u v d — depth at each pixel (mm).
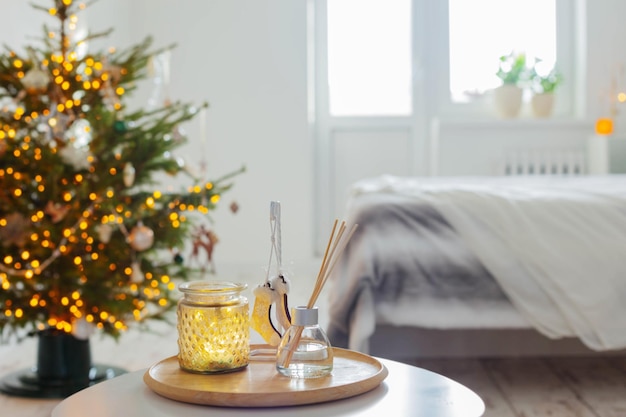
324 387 851
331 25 5473
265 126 5129
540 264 2076
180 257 2414
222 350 934
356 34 5477
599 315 2027
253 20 5109
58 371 2287
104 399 873
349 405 840
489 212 2162
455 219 2162
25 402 2166
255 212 5129
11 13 2990
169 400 865
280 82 5125
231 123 5125
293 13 5109
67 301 2150
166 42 5094
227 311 940
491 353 2445
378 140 5504
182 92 5102
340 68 5496
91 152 2232
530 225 2125
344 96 5508
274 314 1097
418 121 5480
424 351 2422
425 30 5461
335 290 2170
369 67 5480
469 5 5438
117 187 2266
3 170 2141
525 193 2301
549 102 5270
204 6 5090
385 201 2264
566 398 2092
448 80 5477
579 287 2053
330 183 5512
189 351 937
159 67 4020
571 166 5246
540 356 2502
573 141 5348
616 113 5203
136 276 2189
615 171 4918
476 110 5477
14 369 2568
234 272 5117
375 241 2152
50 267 2184
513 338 2445
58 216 2131
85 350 2326
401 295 2100
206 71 5105
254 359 1012
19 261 2170
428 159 5496
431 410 820
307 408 831
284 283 998
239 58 5109
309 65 5191
